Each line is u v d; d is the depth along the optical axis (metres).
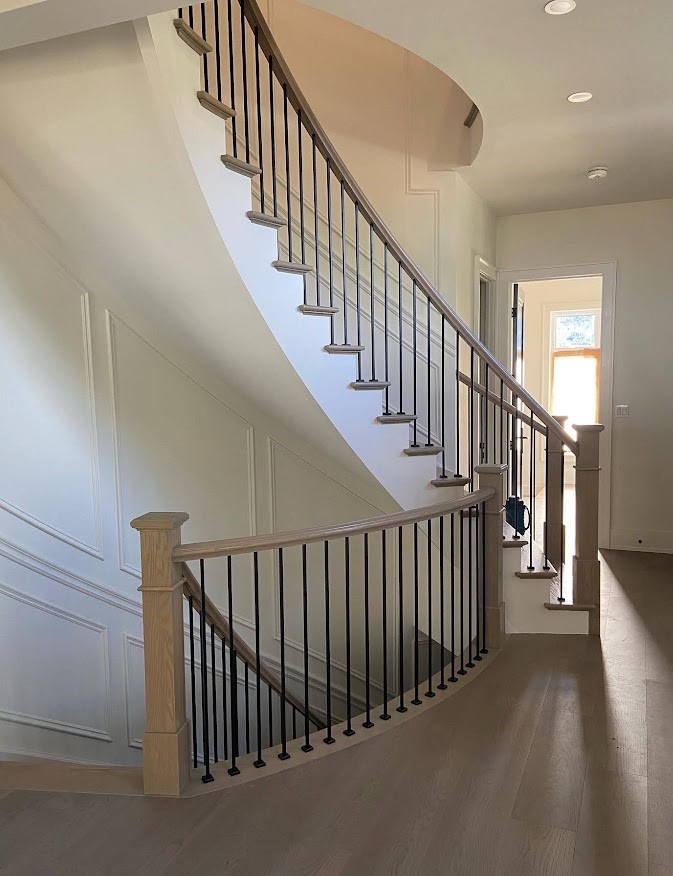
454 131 4.54
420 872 1.88
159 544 2.26
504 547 3.77
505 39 2.86
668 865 1.90
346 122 4.67
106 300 3.87
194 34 2.44
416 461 3.78
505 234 5.72
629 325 5.46
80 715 3.87
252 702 4.51
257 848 2.00
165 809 2.21
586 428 3.67
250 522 4.36
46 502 3.71
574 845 1.98
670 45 2.90
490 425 5.53
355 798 2.24
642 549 5.58
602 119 3.68
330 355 3.33
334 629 4.61
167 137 2.46
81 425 3.85
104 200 2.91
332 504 4.45
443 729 2.70
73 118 2.54
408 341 4.73
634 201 5.33
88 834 2.08
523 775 2.36
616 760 2.45
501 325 5.78
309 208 4.42
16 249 3.53
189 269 3.03
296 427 4.11
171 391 4.11
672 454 5.43
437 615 4.20
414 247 4.68
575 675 3.19
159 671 2.28
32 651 3.66
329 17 4.58
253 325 3.09
